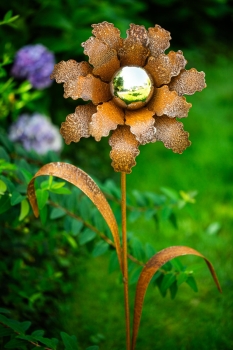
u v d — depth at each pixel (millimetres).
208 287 2262
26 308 1933
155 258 1454
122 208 1438
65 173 1409
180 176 3283
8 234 2012
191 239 2623
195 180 3238
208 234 2662
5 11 3037
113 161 1341
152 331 2057
